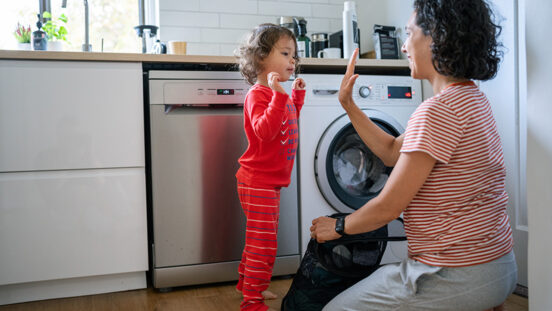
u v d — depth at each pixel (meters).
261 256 1.68
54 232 1.82
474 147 1.03
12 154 1.76
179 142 1.92
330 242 1.35
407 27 1.17
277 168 1.70
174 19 2.61
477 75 1.06
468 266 1.03
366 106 2.19
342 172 2.18
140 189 1.91
